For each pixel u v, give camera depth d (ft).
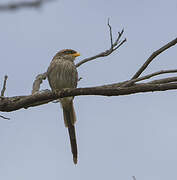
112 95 29.22
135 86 28.78
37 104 33.94
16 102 29.99
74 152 41.96
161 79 30.78
